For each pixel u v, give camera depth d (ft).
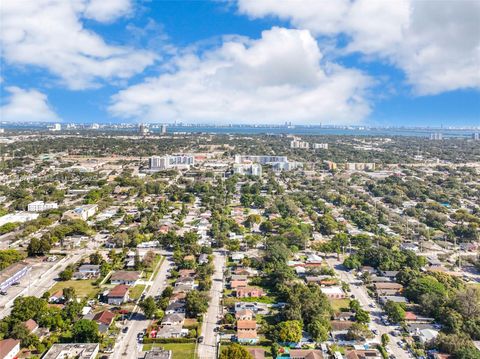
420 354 532.32
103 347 537.65
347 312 636.07
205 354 531.91
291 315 593.01
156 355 509.76
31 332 556.10
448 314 604.08
